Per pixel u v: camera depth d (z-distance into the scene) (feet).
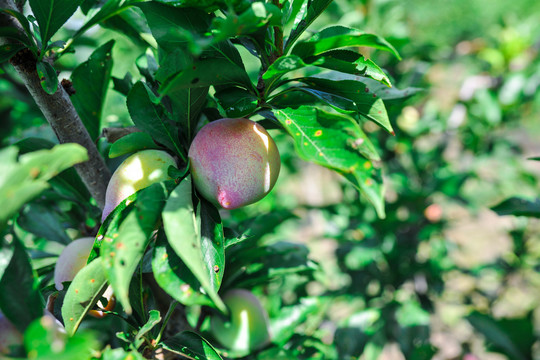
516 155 3.41
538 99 3.07
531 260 3.10
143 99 1.14
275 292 2.09
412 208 2.87
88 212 1.49
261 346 1.47
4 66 1.70
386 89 1.35
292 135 1.01
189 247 0.95
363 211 2.84
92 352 1.02
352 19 2.52
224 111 1.09
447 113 3.16
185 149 1.18
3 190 0.85
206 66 1.01
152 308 1.24
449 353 2.90
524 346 1.47
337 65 1.07
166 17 1.08
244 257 1.42
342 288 2.88
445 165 2.98
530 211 1.53
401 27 2.72
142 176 1.10
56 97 1.20
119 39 1.65
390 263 2.83
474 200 3.29
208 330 1.48
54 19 1.12
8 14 1.14
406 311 2.54
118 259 0.96
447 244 3.09
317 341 1.61
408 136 2.98
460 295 3.17
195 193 1.09
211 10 1.10
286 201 3.20
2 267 1.01
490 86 3.15
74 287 1.02
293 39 1.15
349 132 0.98
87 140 1.26
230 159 1.06
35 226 1.52
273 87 1.16
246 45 1.17
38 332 0.84
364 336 2.16
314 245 4.30
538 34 3.24
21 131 1.80
